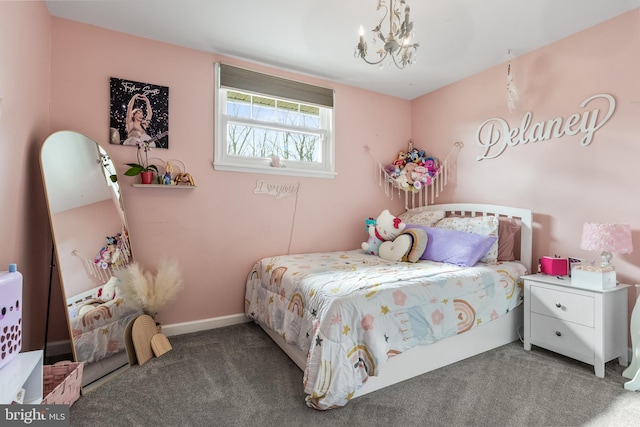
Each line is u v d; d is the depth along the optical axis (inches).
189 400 64.9
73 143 79.4
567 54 94.4
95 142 85.4
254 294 104.6
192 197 101.9
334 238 128.7
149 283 90.4
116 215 87.3
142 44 95.1
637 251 81.7
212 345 91.4
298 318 77.0
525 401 64.9
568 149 94.7
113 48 91.4
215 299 106.0
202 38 96.3
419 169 132.6
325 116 128.1
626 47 82.7
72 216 75.4
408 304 71.2
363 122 135.0
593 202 89.5
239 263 109.8
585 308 76.8
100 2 79.4
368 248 118.0
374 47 100.7
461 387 69.8
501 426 57.6
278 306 87.8
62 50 85.6
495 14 83.7
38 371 48.9
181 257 100.4
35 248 76.1
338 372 60.7
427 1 78.1
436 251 102.3
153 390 68.6
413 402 64.3
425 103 141.4
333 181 128.0
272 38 96.0
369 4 79.7
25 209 69.9
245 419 59.0
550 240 99.0
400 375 71.7
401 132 146.1
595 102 88.7
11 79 60.4
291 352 81.9
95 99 89.1
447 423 58.2
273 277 93.7
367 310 65.7
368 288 70.4
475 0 77.9
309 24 88.7
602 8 81.2
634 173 81.8
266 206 114.2
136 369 77.7
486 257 99.2
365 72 119.0
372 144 137.6
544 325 85.0
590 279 77.6
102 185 85.0
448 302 77.3
